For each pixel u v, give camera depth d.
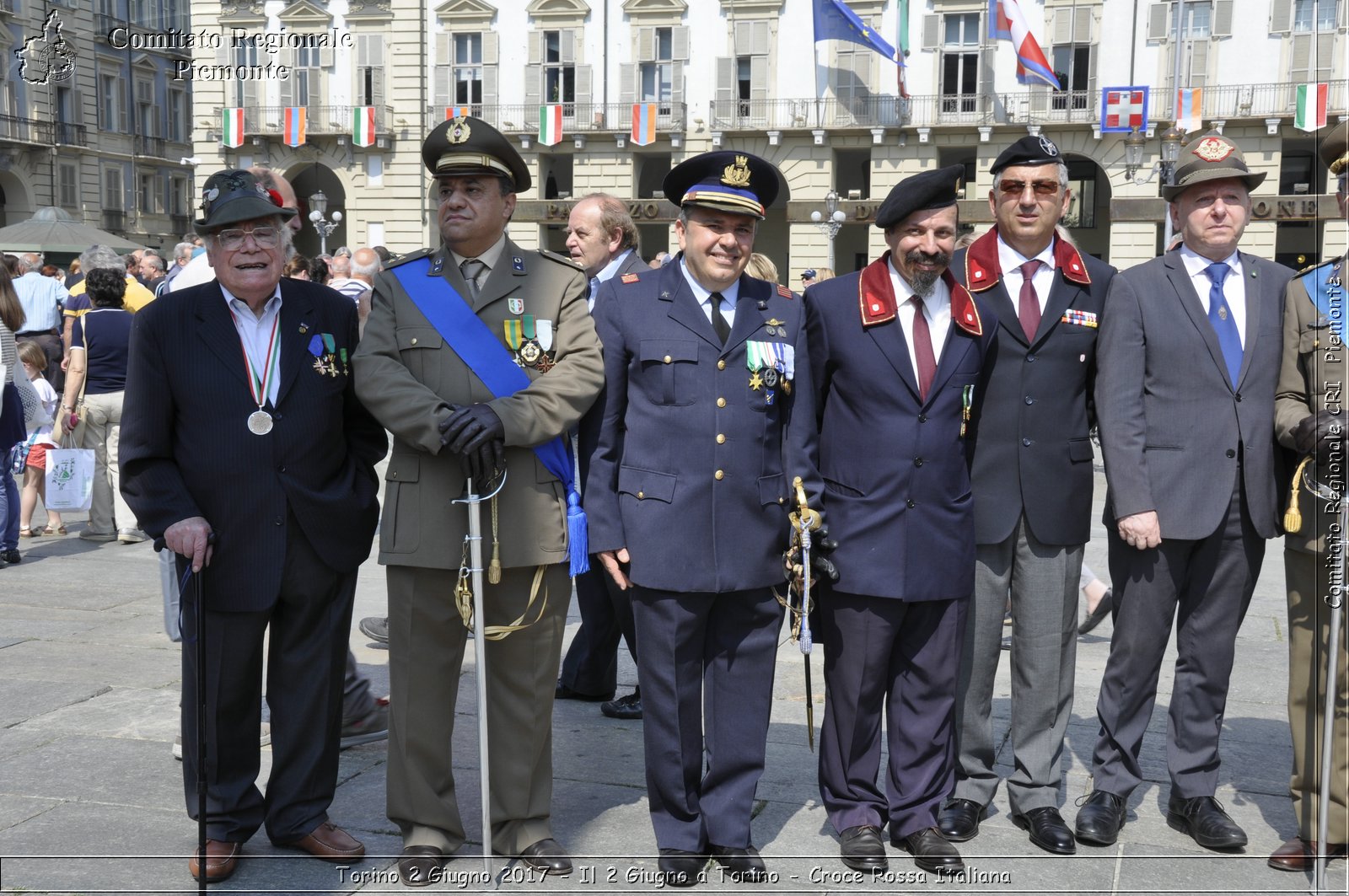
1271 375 3.87
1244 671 5.72
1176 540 3.88
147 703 5.09
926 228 3.61
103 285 8.73
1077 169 31.66
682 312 3.69
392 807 3.69
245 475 3.55
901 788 3.84
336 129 31.02
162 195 40.56
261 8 31.38
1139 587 3.94
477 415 3.42
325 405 3.67
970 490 3.85
